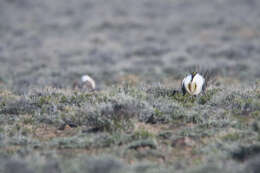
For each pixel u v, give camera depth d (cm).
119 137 2356
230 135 2305
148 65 7656
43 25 14212
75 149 2245
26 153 2148
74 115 2789
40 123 2781
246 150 2067
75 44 10775
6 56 8912
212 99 3055
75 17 15688
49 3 18875
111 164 1859
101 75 6550
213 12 15988
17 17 15675
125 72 6775
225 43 10525
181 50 9431
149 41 11306
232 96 3092
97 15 15950
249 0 18425
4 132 2541
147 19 14962
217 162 1927
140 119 2691
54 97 3341
